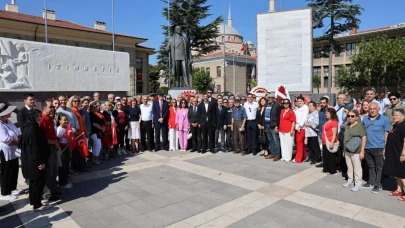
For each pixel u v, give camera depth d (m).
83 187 5.64
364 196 5.04
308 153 8.34
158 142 9.27
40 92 13.26
